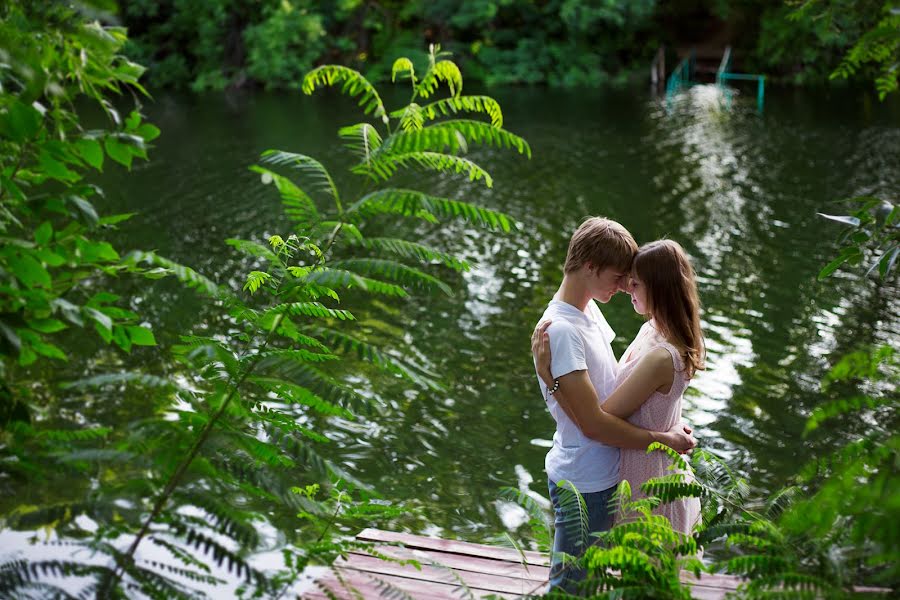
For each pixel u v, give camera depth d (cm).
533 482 615
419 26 3134
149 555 412
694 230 1226
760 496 580
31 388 693
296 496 229
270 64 2794
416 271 242
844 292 970
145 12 2845
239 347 802
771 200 1374
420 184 1493
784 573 193
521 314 930
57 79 237
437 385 243
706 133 1962
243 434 234
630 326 898
